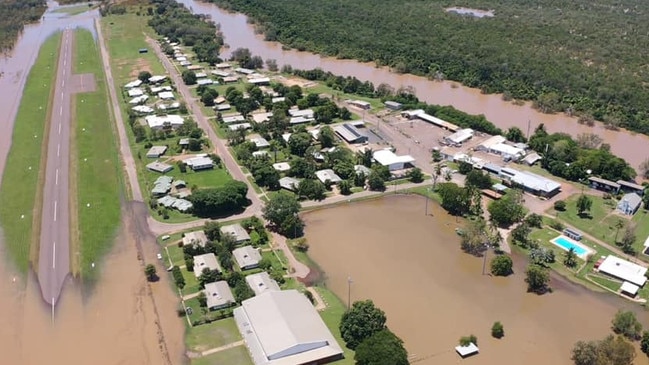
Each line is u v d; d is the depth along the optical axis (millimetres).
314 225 174375
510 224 175250
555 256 158875
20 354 121812
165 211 175125
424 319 134625
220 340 124312
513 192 184125
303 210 182625
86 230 166375
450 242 166875
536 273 144375
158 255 154500
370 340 115938
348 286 145625
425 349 125000
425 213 182250
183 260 152500
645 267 152750
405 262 156875
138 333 127500
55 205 179875
